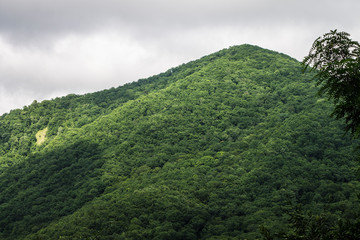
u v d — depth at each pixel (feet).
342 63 30.25
